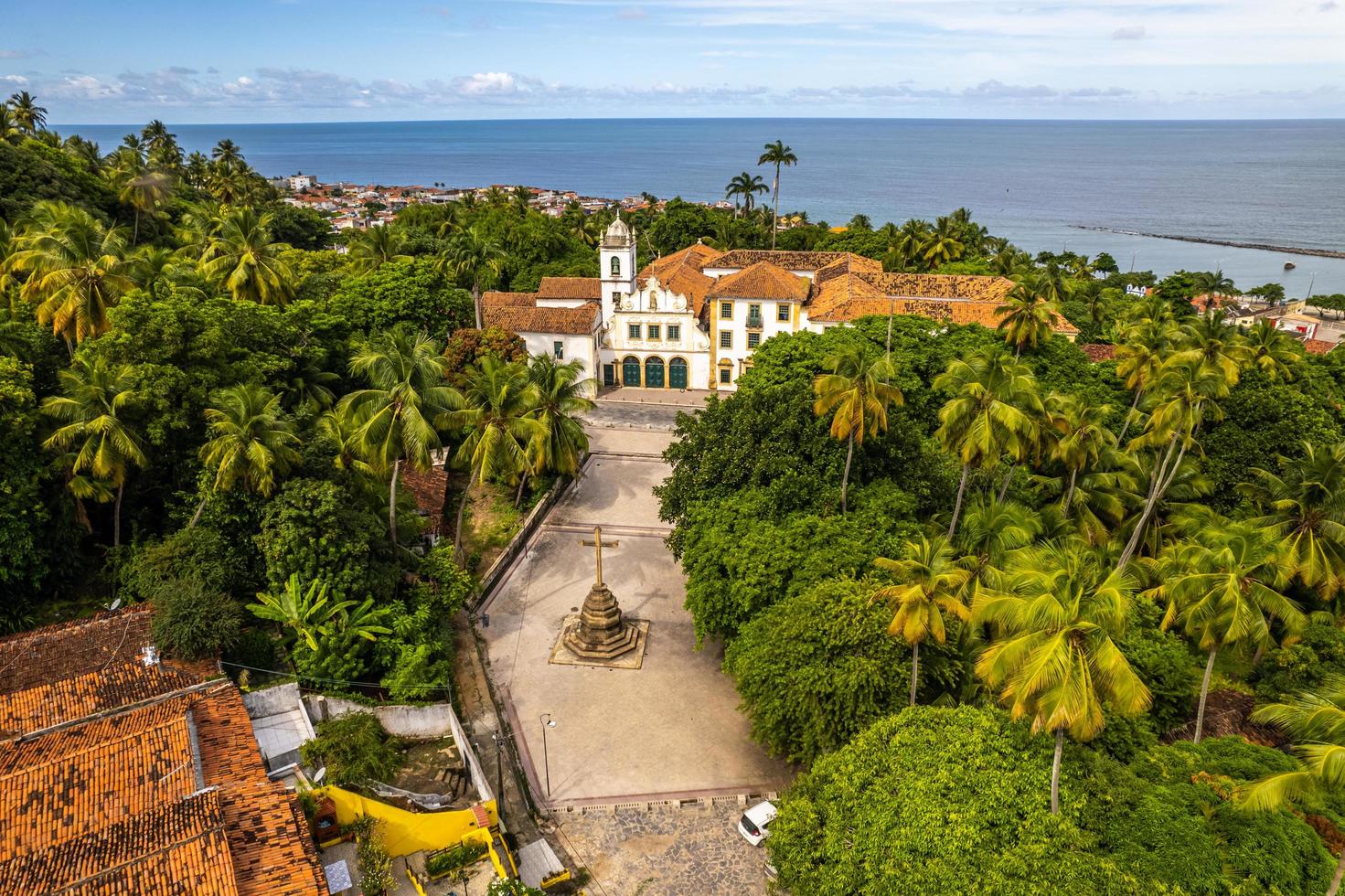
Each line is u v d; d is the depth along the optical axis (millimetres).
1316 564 35906
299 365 47125
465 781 29547
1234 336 48312
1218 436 50312
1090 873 20406
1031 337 58312
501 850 26859
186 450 36531
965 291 75688
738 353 73438
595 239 119938
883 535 34688
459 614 41562
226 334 41094
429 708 31547
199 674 29484
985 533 33031
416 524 42250
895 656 28359
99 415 33375
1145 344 52125
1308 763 20531
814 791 25734
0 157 60562
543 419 47688
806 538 34375
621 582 45156
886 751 24719
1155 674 31703
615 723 34812
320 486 33969
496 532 49250
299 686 30797
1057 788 22781
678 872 27531
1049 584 21750
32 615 32719
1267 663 37250
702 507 38531
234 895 19750
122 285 41219
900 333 59000
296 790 26141
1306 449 43750
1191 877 20359
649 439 64188
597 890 26688
